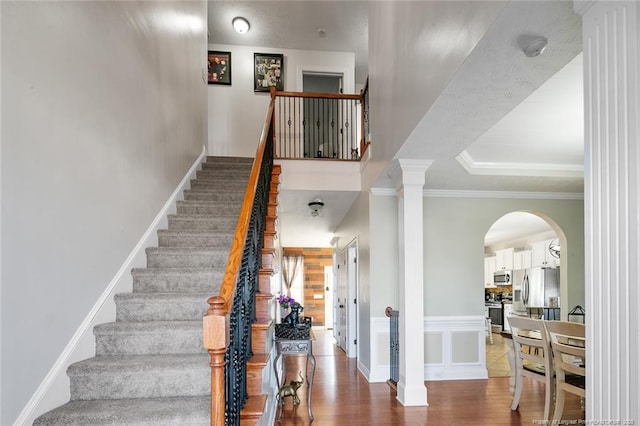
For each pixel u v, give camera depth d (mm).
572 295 5488
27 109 1832
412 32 3002
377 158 4469
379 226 5023
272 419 3320
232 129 6953
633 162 1155
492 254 11906
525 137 3807
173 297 2695
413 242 3992
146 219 3281
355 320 6695
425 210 5398
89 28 2393
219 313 1504
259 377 2379
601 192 1260
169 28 3881
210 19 6355
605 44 1264
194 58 4918
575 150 4156
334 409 3848
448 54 2270
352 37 6844
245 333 2330
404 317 4012
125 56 2885
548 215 5574
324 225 8242
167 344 2434
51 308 1996
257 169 2879
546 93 2926
